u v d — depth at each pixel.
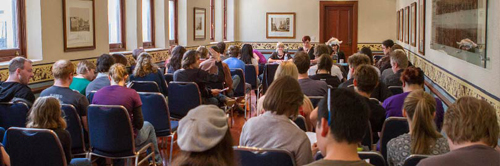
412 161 2.34
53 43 6.23
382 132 3.27
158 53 9.46
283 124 2.65
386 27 13.87
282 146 2.62
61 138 3.25
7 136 3.14
